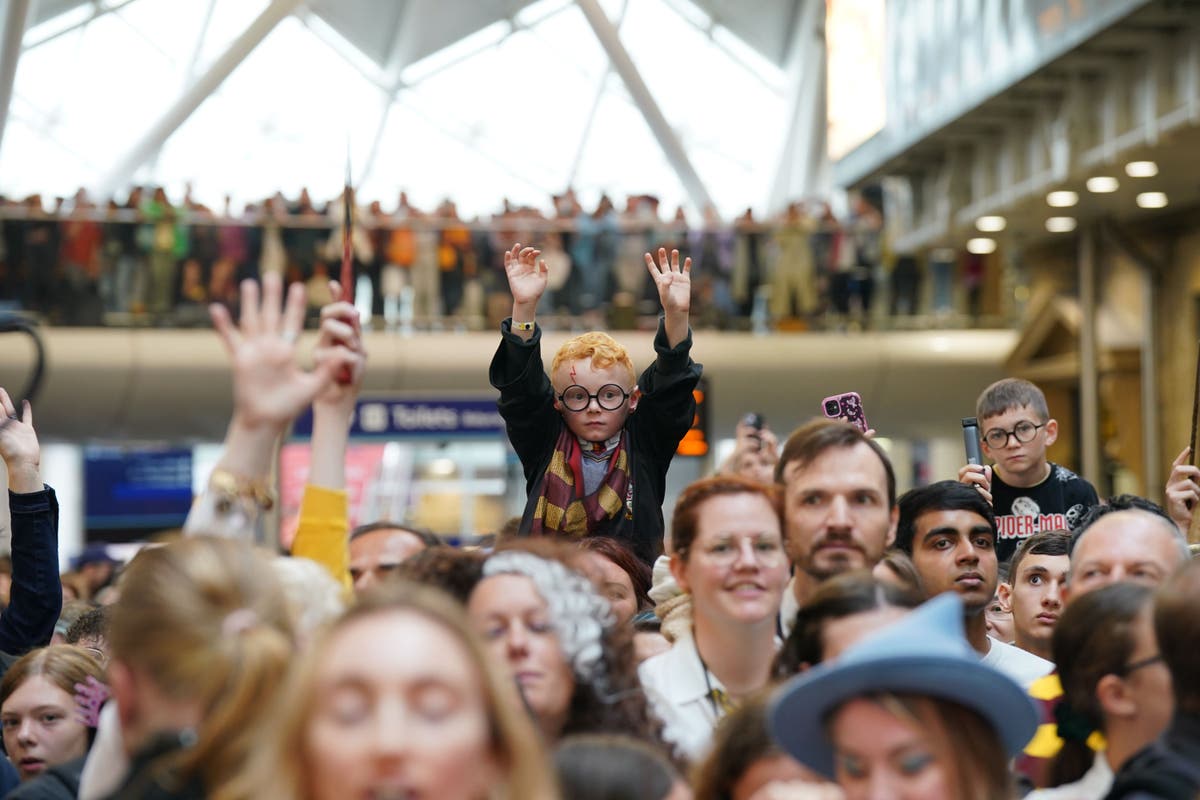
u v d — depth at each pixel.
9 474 6.10
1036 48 18.67
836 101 26.05
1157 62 17.67
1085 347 24.30
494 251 25.92
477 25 35.94
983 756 3.04
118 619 3.26
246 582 3.31
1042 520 8.20
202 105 35.50
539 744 2.93
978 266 27.50
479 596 4.27
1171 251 23.69
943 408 27.50
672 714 4.73
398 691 2.71
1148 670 3.93
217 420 26.08
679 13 36.25
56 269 25.28
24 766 5.60
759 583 4.63
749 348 26.64
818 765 3.20
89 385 25.27
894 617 4.03
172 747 3.14
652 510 6.71
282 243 25.33
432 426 17.05
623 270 25.91
